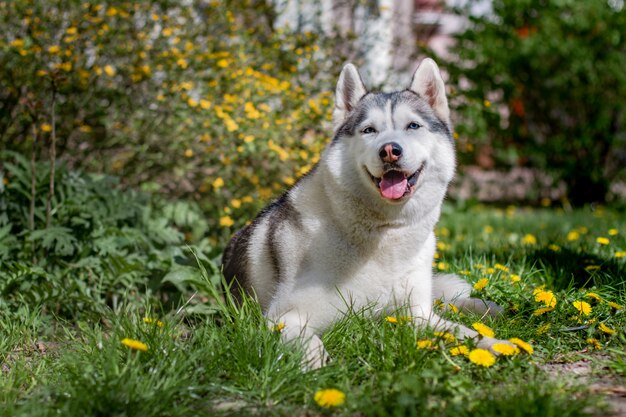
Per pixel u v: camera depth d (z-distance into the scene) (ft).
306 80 22.07
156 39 20.39
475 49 33.06
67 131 19.58
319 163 12.08
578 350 10.86
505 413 7.92
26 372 10.18
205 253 17.40
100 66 20.03
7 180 17.06
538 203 37.83
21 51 18.13
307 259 11.55
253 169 19.92
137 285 15.23
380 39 24.81
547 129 36.50
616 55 34.06
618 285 13.80
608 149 36.14
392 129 11.33
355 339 10.66
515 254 17.57
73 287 13.56
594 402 8.36
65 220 15.03
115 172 20.36
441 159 11.75
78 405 8.37
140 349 9.44
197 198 20.30
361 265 11.43
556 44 33.63
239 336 10.29
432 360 9.29
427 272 12.12
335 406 8.57
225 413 8.56
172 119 19.76
